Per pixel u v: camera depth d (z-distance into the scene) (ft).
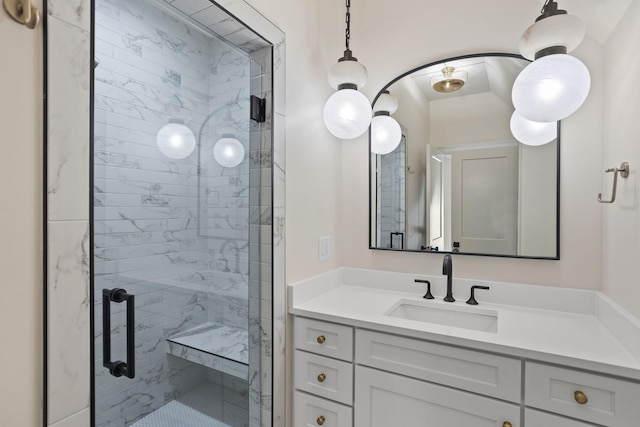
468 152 5.18
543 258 4.66
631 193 3.31
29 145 2.21
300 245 5.04
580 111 4.43
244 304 4.53
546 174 4.66
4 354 2.10
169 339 3.74
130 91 3.36
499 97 4.98
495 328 4.53
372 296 5.35
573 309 4.44
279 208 4.57
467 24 5.17
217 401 4.21
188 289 3.96
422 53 5.51
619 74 3.63
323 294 5.45
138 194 3.43
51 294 2.30
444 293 5.27
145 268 3.49
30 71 2.21
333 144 5.90
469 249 5.17
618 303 3.70
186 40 3.94
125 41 3.31
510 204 4.90
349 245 6.15
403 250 5.65
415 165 5.56
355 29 6.03
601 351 3.27
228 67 4.36
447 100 5.32
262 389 4.55
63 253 2.36
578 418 3.15
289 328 4.79
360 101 4.86
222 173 4.33
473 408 3.58
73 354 2.43
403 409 3.97
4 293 2.09
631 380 2.96
